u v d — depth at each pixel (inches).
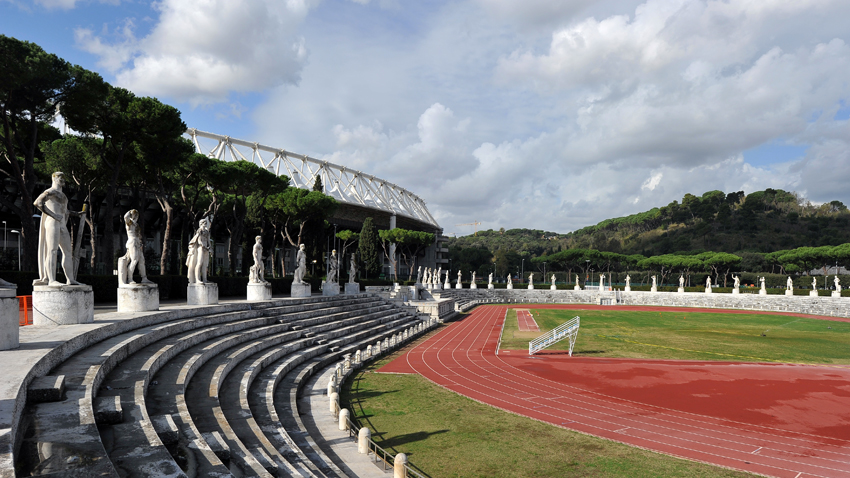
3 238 2364.7
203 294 1015.6
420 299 2635.3
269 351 830.5
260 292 1280.8
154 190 1723.7
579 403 742.5
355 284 2016.5
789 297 2992.1
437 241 6023.6
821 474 486.3
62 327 551.2
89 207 1485.0
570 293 3644.2
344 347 1096.2
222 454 367.9
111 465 244.5
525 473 481.1
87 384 371.6
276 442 477.4
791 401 762.8
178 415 411.5
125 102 1274.6
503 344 1374.3
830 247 3951.8
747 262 4953.3
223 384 623.2
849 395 802.8
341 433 571.5
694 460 517.3
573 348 1310.3
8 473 204.4
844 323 2095.2
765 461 517.7
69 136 1451.8
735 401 761.0
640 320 2155.5
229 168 1742.1
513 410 698.2
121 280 788.6
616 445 561.0
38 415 306.3
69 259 608.4
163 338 663.8
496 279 5812.0
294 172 4446.4
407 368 1000.2
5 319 413.4
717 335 1615.4
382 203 5378.9
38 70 974.4
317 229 2669.8
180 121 1355.8
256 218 2244.1
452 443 561.3
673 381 900.6
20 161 1416.1
